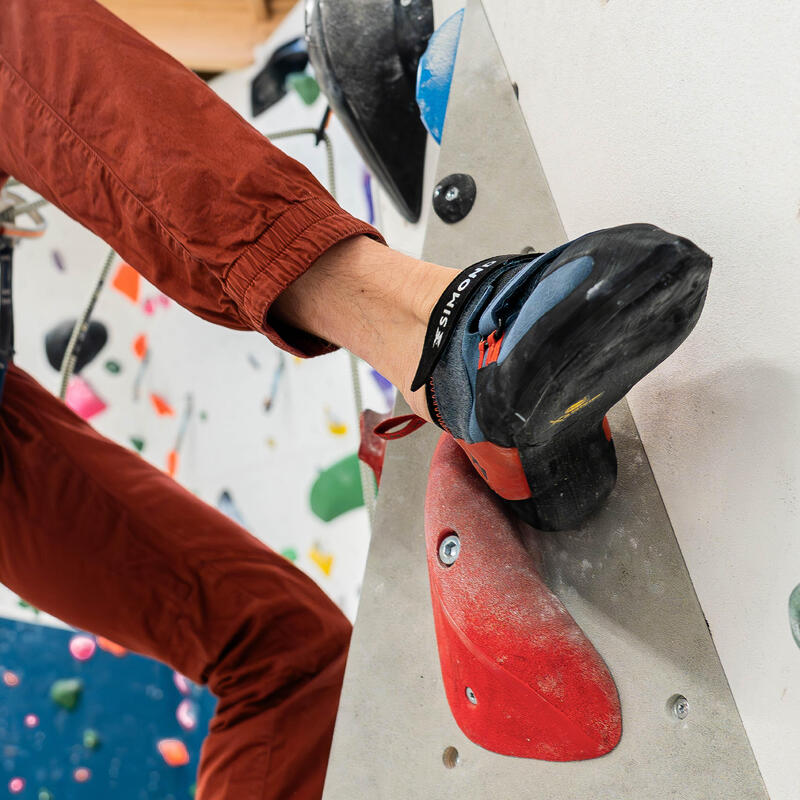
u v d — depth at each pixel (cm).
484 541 72
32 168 77
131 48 72
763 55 53
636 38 66
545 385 53
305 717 100
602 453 66
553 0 78
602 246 51
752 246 56
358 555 168
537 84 83
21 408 108
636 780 63
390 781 79
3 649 193
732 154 57
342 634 107
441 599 71
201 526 108
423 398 66
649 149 66
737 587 59
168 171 69
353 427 175
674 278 49
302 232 67
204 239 69
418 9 110
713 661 61
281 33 199
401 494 87
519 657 67
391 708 81
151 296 219
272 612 103
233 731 100
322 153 186
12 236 109
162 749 181
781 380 54
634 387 71
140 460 114
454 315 61
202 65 207
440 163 90
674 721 62
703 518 62
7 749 186
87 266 226
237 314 73
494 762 72
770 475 55
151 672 187
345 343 70
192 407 207
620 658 66
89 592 105
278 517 185
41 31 74
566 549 72
